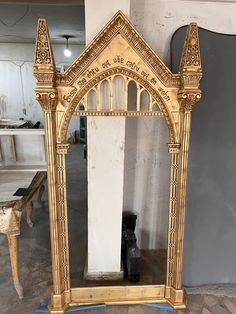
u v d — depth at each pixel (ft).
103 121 4.73
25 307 4.91
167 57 5.31
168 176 6.13
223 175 5.32
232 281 5.56
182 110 4.20
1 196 5.03
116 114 4.18
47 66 3.71
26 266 6.08
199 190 5.32
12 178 6.01
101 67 3.98
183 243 5.14
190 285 5.46
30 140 6.64
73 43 20.83
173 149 4.40
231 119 5.17
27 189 5.38
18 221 4.89
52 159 4.19
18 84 21.38
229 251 5.49
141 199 6.30
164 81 4.10
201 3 5.09
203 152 5.23
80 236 7.37
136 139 5.90
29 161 6.84
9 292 5.29
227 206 5.41
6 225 4.78
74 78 3.97
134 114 4.20
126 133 5.84
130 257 5.36
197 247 5.43
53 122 4.09
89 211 5.18
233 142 5.24
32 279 5.65
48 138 4.10
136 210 6.38
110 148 4.87
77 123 21.86
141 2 5.06
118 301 4.97
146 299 5.01
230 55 5.03
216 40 5.00
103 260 5.48
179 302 4.92
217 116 5.16
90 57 3.91
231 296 5.24
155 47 5.28
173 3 5.09
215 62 5.02
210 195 5.35
